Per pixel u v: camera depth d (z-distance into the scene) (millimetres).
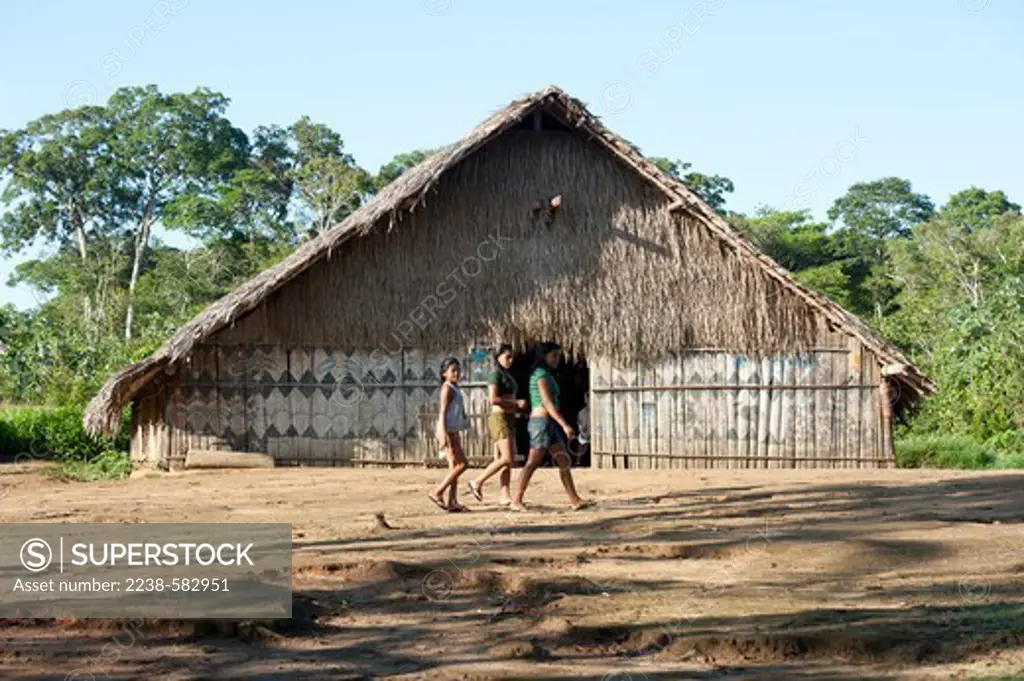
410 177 20312
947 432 27594
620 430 20406
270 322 20078
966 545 9938
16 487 17719
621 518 12148
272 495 15586
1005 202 77625
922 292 52875
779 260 58906
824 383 20391
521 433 22828
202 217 63688
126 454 22047
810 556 9555
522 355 20938
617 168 20500
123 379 19094
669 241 20422
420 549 10141
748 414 20359
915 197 78250
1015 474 17906
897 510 12641
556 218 20344
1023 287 30656
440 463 20062
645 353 20406
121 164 65188
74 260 65750
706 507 13133
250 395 20062
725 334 20422
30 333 37500
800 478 17547
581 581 8453
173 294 58812
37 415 25312
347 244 20031
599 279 20375
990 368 27625
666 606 7758
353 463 20078
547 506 13398
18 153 65938
